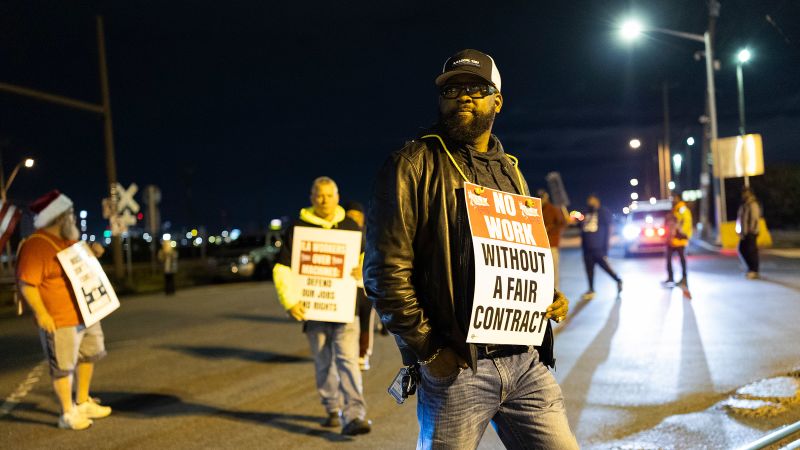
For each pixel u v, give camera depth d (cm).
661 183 5372
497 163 282
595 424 580
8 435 616
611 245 3438
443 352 255
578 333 1003
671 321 1065
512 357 271
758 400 608
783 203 4206
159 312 1558
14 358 1031
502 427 282
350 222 604
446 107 271
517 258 268
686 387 678
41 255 609
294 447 560
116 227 2534
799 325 971
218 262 2756
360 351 835
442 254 257
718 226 3048
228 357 962
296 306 580
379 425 613
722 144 2783
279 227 3056
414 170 261
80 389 667
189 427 626
